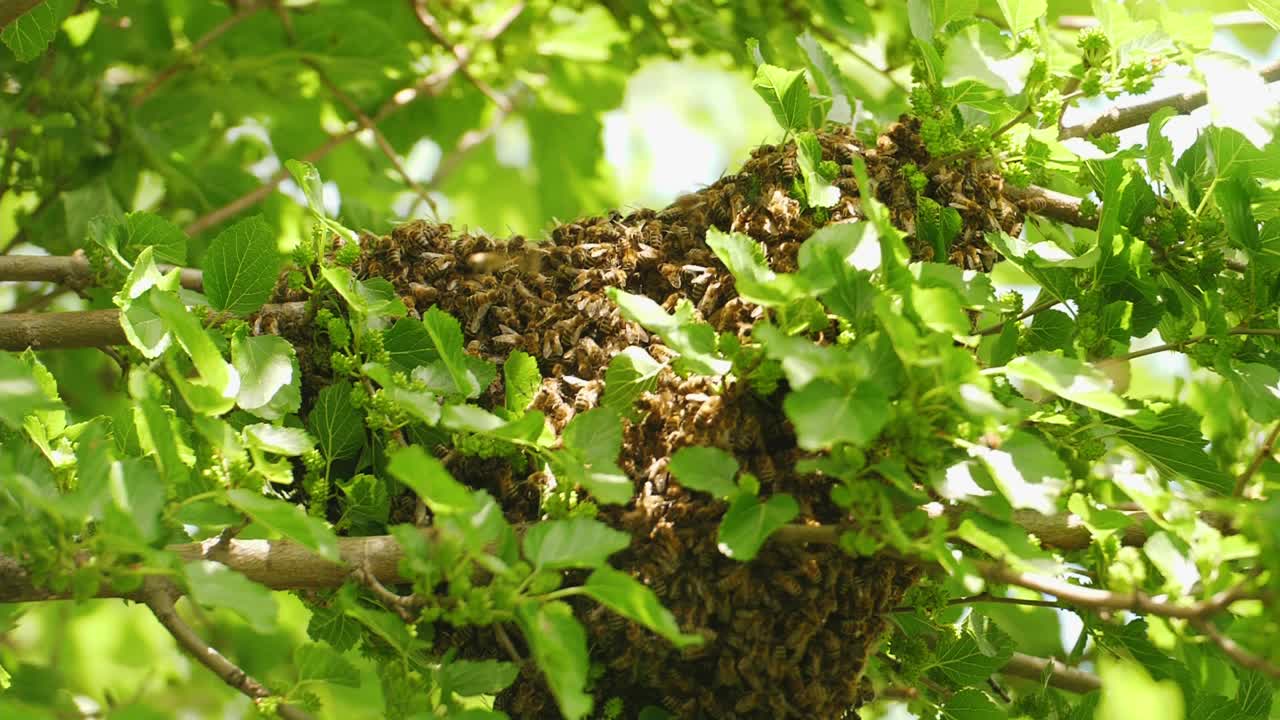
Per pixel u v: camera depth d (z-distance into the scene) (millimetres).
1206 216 1790
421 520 1755
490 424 1671
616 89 2234
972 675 1832
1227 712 1791
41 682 1956
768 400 1710
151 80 2088
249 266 1771
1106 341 1783
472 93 2207
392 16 2172
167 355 1692
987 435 1673
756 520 1669
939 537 1649
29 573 1666
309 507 1752
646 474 1718
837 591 1715
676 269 1765
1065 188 1943
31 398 1681
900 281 1678
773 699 1710
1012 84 1747
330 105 2184
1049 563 1666
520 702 1732
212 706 2164
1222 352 1772
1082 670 1926
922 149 1774
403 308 1752
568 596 1716
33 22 1870
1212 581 1658
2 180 2029
